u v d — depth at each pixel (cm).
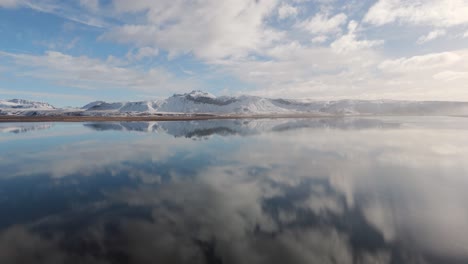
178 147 2823
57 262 774
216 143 3131
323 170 1784
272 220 1038
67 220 1041
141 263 768
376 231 946
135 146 2914
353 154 2339
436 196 1287
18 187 1456
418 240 886
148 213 1103
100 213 1105
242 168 1856
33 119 10044
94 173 1748
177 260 782
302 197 1282
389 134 3950
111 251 827
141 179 1600
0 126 6412
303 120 9450
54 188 1439
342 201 1229
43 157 2298
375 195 1303
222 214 1091
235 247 847
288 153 2417
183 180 1572
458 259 782
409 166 1878
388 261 776
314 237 907
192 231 952
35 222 1026
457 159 2095
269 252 820
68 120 9475
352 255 806
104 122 8519
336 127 5531
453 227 970
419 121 7631
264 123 7600
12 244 868
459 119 8881
